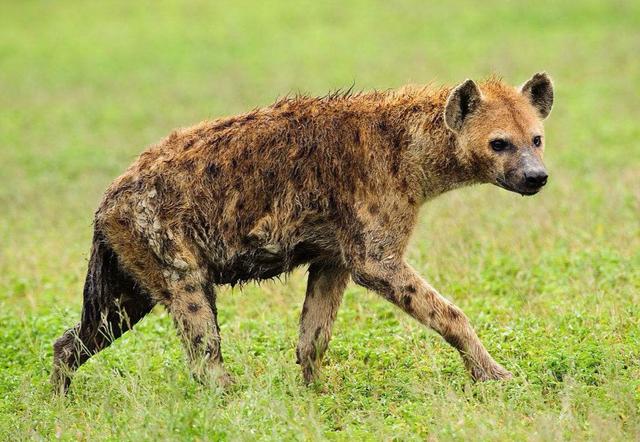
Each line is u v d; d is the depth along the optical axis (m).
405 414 9.77
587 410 9.36
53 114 30.52
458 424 9.05
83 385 11.09
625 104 27.03
